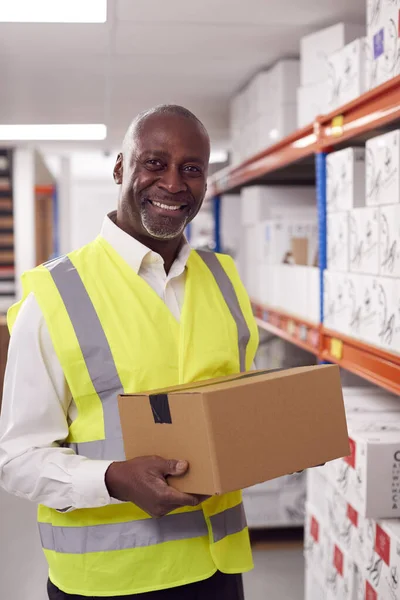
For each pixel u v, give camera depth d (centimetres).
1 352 509
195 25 328
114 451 137
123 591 137
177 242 154
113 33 342
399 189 185
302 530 379
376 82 206
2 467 135
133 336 139
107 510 139
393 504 192
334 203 241
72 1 294
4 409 140
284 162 304
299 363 376
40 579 317
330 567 241
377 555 196
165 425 124
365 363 214
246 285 419
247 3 297
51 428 138
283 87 354
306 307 281
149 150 140
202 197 148
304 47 309
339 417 141
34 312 138
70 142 755
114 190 1516
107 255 149
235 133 487
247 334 162
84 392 138
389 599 186
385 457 191
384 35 199
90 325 138
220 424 118
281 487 360
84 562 138
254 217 382
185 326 145
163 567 138
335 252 241
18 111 565
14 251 744
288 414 130
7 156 753
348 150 225
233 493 151
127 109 557
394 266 189
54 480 129
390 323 192
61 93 493
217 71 420
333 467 225
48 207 1300
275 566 337
